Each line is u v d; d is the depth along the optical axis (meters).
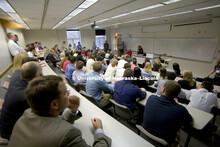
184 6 3.13
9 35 3.19
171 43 7.14
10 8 2.80
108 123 0.94
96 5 2.82
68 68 2.83
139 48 8.45
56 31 10.80
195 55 6.15
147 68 3.06
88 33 12.09
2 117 0.91
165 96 1.17
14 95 0.87
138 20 6.00
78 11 3.50
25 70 0.93
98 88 1.94
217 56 5.36
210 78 5.50
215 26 5.20
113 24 7.87
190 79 2.49
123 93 1.71
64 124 0.55
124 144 0.75
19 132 0.52
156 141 1.05
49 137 0.48
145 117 1.25
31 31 9.91
